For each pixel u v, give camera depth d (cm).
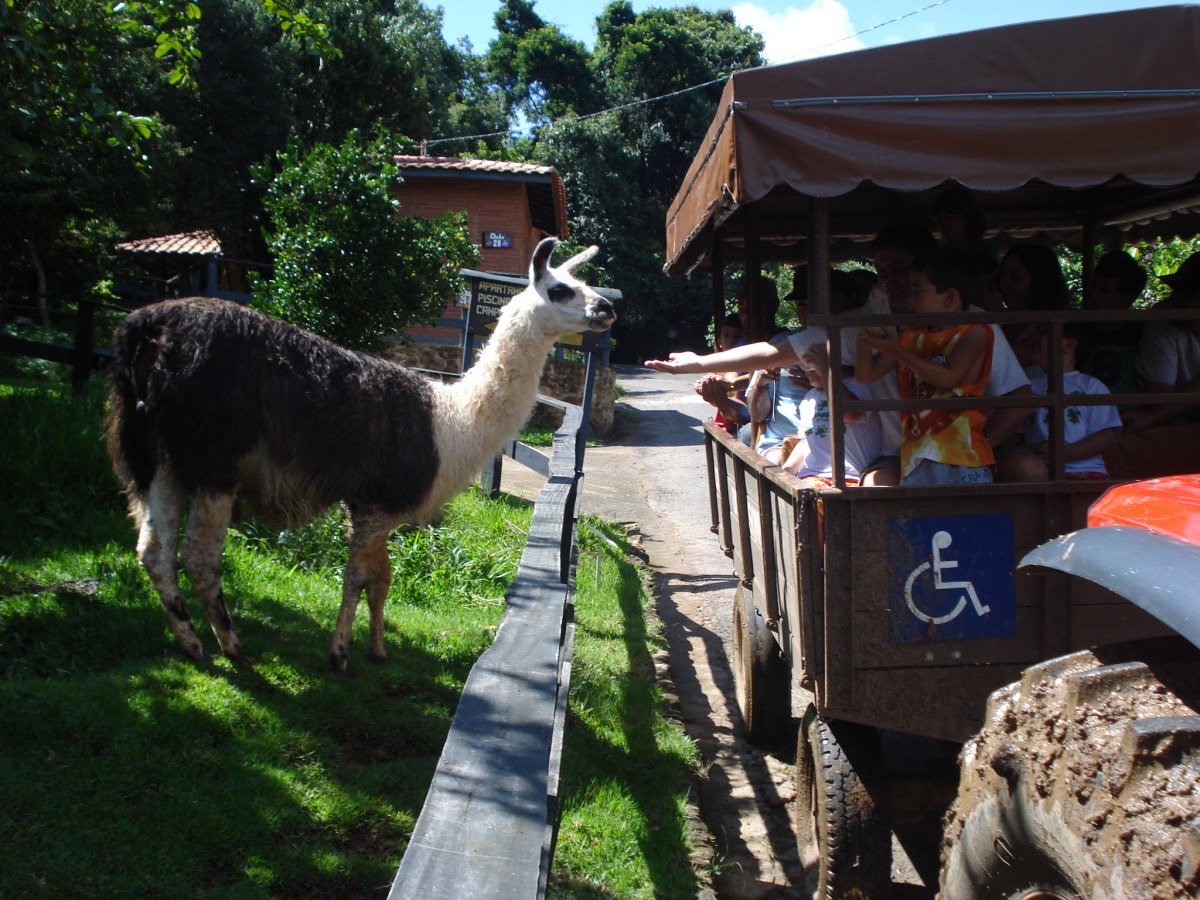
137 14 902
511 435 560
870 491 337
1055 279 470
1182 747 206
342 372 508
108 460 727
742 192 342
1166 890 193
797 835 434
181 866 334
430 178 2088
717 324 668
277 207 1040
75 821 341
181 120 1809
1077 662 260
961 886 278
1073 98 336
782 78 342
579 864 401
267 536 716
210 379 470
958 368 362
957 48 340
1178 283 463
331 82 2311
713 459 659
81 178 1222
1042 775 240
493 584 756
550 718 242
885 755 410
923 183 338
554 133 3825
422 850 180
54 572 579
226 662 495
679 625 820
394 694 513
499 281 1067
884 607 341
